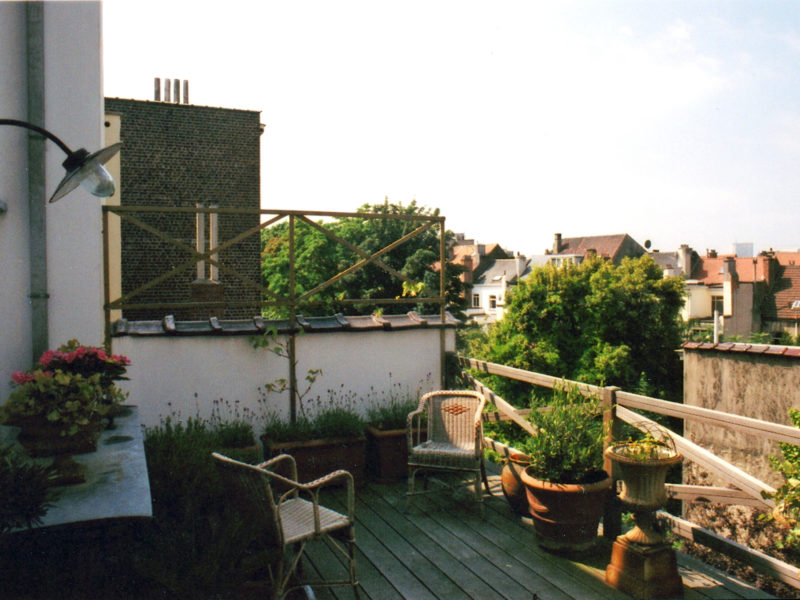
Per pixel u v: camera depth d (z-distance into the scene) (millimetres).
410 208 40750
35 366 3957
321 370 5859
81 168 3285
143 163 17656
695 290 49469
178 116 18078
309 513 3373
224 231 18172
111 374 3684
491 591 3463
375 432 5324
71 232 4668
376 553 3973
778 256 47531
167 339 5367
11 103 4457
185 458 3721
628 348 25484
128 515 2414
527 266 57594
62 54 4594
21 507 2295
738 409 9664
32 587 2498
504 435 22141
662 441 3574
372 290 35156
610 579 3539
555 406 4234
